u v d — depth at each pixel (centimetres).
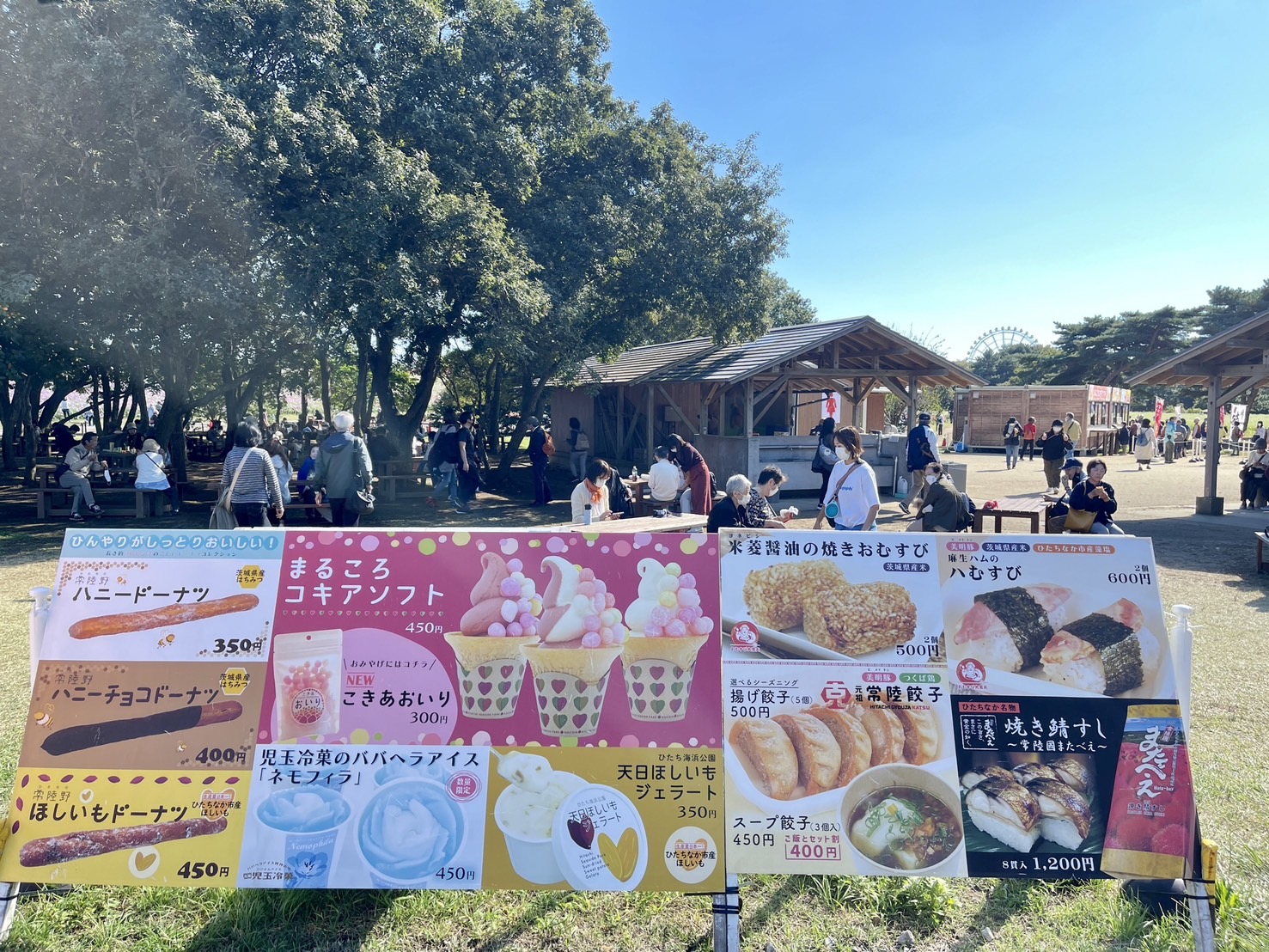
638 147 1966
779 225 2167
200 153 1192
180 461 1712
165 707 289
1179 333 5256
